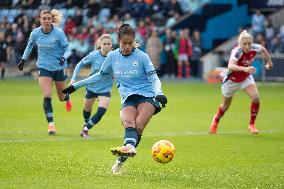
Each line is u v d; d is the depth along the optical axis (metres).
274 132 40.62
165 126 43.09
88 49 88.81
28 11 96.44
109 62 25.61
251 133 40.00
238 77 39.28
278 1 91.31
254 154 31.89
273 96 66.00
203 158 30.45
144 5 92.69
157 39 88.00
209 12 91.81
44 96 38.41
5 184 23.11
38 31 38.69
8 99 60.78
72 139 35.97
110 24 89.69
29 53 39.44
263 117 48.81
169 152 24.47
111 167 27.03
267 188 23.42
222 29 91.75
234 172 26.69
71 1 95.06
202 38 91.75
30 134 37.66
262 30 87.19
